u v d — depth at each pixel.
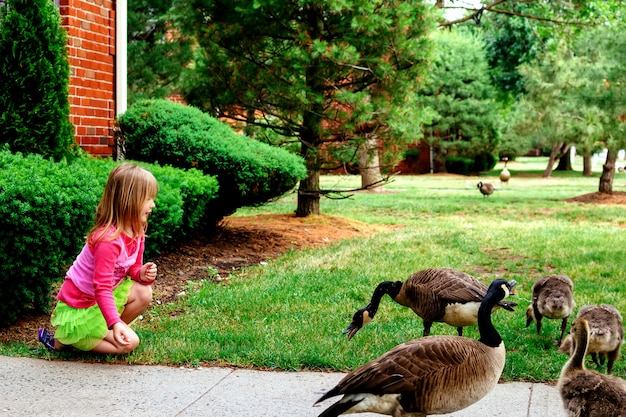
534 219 17.42
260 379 5.61
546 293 6.80
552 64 25.31
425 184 32.38
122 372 5.71
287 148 15.24
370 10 12.58
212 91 14.39
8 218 6.43
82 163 9.37
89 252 5.90
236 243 11.87
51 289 7.39
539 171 46.81
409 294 6.22
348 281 9.19
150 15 22.00
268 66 14.02
